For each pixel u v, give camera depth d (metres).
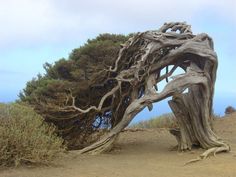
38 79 15.91
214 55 13.97
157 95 13.55
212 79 14.13
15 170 10.20
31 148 10.75
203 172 10.70
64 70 15.41
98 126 15.62
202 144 13.96
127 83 14.59
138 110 13.59
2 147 10.34
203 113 13.80
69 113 14.20
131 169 11.05
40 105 14.08
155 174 10.41
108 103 15.20
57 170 10.53
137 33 14.06
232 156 12.85
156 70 14.23
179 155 13.35
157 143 16.08
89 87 14.64
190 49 13.90
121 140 16.89
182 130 14.04
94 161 12.12
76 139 15.30
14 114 11.20
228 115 22.94
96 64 14.66
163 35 14.05
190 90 13.97
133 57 14.50
